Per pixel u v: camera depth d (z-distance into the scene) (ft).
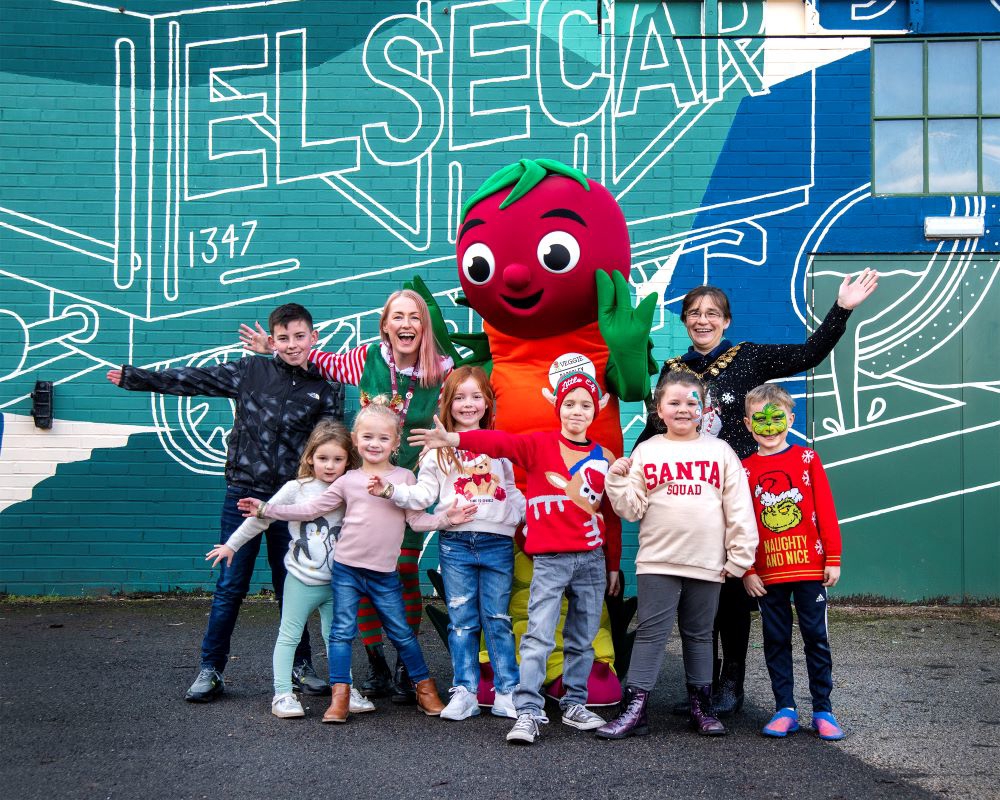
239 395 15.76
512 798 11.27
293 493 14.64
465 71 23.80
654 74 23.71
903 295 23.27
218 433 23.35
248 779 11.85
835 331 14.94
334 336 23.68
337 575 14.37
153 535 23.26
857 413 23.18
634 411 23.48
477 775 11.97
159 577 23.24
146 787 11.60
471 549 14.34
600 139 23.70
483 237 15.08
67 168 23.54
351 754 12.74
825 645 13.70
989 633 20.21
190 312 23.59
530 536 13.75
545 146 23.76
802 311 23.39
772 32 23.62
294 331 15.70
